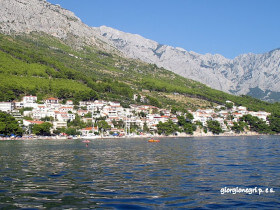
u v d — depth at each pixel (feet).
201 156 337.93
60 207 137.08
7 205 139.23
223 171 232.73
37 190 167.22
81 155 347.56
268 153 373.40
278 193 165.68
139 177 206.49
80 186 177.68
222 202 147.95
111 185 180.86
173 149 433.48
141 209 135.74
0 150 408.46
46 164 268.82
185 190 170.30
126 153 372.79
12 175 212.02
